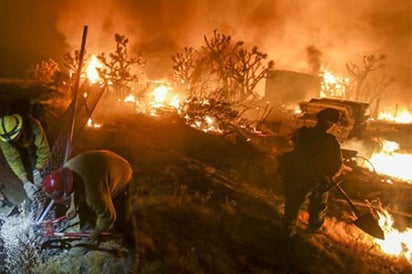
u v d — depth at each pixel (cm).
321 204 638
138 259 464
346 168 1097
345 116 1352
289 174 620
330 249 621
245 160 1051
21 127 436
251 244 575
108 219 389
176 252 509
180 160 934
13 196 473
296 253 581
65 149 483
